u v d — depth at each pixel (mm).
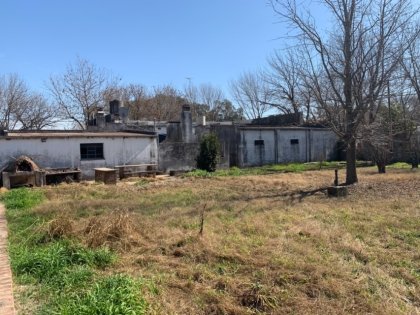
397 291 4973
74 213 10492
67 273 5562
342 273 5477
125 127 27406
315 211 9945
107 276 5309
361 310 4465
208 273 5574
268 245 6902
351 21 13516
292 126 33031
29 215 10117
